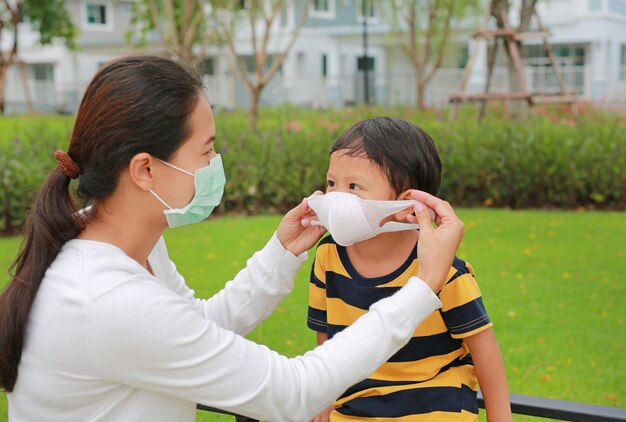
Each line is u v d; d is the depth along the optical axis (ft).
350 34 95.86
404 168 5.92
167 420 5.18
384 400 6.00
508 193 27.30
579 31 79.41
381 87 90.02
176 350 4.81
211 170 5.23
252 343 5.13
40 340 4.89
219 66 91.45
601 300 16.07
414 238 6.18
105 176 5.01
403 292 5.16
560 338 14.03
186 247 20.74
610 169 26.58
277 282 6.35
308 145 27.73
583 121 38.58
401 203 5.49
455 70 83.05
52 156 25.46
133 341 4.76
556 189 27.02
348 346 5.05
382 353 5.08
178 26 61.36
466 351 6.36
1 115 74.54
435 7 64.23
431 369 6.02
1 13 83.82
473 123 33.19
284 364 5.06
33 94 97.66
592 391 11.91
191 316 4.92
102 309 4.76
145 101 4.90
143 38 80.43
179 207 5.24
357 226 5.56
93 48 102.83
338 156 6.08
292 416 4.99
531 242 21.09
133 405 5.05
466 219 24.56
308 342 13.69
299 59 95.25
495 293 16.53
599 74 78.18
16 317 4.91
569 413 6.50
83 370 4.86
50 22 82.38
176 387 4.91
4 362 4.96
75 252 5.06
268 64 92.43
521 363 12.96
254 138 28.89
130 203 5.16
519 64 39.93
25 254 5.16
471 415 5.95
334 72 97.81
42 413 5.04
